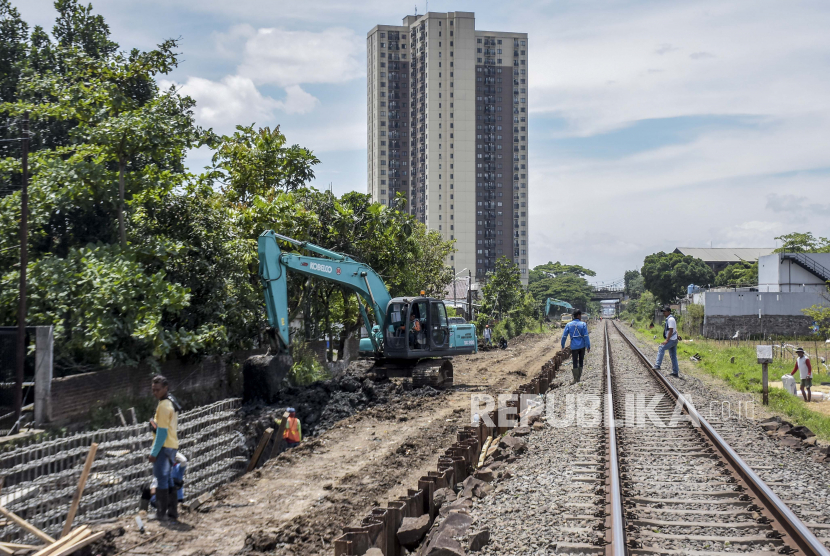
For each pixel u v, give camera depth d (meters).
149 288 14.08
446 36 138.12
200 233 17.08
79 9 23.25
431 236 40.28
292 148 23.59
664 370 22.72
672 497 7.62
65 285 13.20
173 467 8.24
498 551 6.20
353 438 12.56
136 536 7.38
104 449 10.02
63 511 8.06
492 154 144.50
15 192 14.70
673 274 95.38
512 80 145.75
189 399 15.42
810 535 5.82
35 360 11.33
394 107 145.25
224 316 16.86
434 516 7.64
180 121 15.88
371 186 149.25
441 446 11.71
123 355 13.51
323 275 17.88
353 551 6.13
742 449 10.13
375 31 144.12
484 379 23.03
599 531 6.48
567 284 139.62
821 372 23.38
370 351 25.27
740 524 6.57
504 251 145.00
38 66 22.31
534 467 9.30
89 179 14.81
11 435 10.46
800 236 66.75
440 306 20.59
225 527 7.72
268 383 15.78
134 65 17.64
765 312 53.56
